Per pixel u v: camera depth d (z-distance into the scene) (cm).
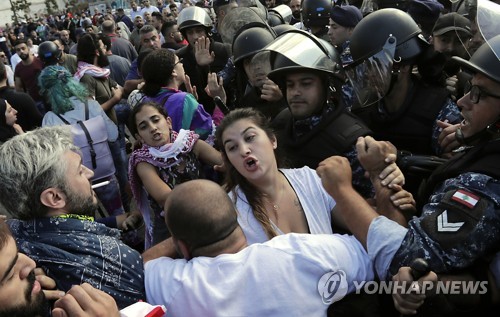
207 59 392
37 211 138
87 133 321
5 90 405
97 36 611
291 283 124
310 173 175
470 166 137
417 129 221
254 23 326
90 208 149
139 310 117
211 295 123
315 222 164
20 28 1930
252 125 166
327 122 201
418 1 328
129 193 408
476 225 124
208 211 131
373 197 195
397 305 127
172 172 235
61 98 342
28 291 108
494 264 134
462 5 206
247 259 127
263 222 159
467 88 165
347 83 249
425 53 218
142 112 232
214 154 242
